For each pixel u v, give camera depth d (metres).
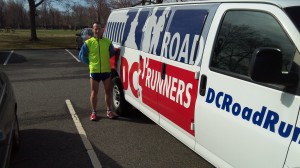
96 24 6.44
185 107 4.01
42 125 6.56
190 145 3.98
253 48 3.09
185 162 4.92
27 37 37.81
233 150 3.19
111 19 7.61
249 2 3.23
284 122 2.62
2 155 3.38
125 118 6.91
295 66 2.61
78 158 5.06
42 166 4.80
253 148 2.93
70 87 10.27
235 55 3.29
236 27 3.36
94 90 6.67
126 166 4.81
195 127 3.82
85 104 8.13
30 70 13.98
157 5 5.27
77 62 16.95
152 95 5.00
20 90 9.77
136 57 5.69
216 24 3.64
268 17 2.98
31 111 7.52
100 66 6.54
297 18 2.72
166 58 4.54
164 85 4.56
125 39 6.38
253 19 3.16
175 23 4.50
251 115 2.96
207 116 3.55
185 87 4.01
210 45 3.65
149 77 5.10
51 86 10.41
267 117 2.79
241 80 3.11
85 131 6.19
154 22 5.16
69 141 5.71
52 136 5.95
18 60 17.81
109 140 5.75
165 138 5.83
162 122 4.74
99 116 7.08
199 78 3.73
